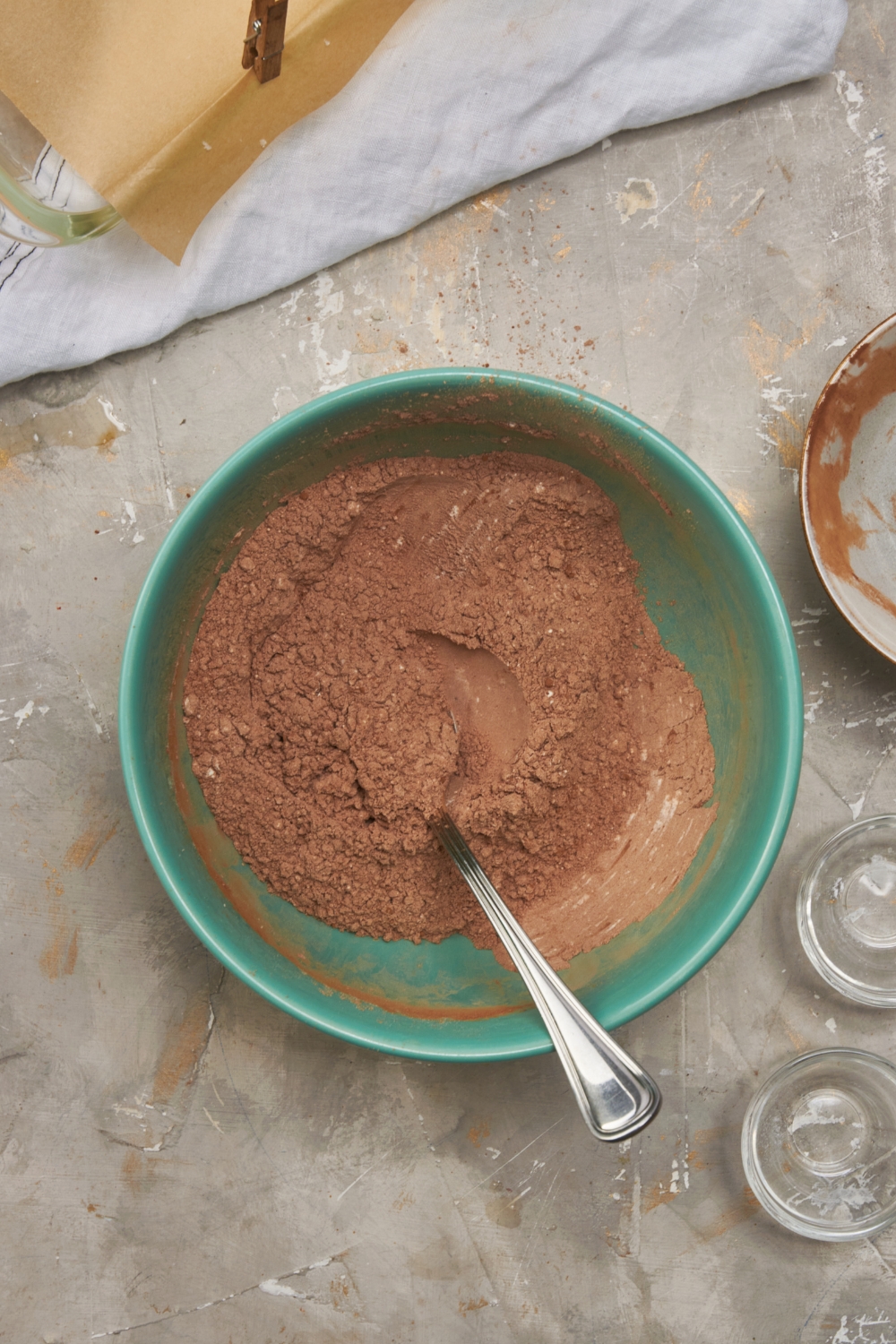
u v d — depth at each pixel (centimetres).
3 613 69
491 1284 70
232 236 68
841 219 70
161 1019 70
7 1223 70
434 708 66
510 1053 62
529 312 69
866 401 68
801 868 70
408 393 64
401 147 68
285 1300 70
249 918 65
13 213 65
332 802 65
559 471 67
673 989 63
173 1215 70
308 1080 70
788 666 63
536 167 69
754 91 69
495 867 66
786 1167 70
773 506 70
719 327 70
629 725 67
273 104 65
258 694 66
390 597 67
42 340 68
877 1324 70
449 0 67
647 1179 70
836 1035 70
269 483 65
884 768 70
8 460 69
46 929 69
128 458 69
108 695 69
